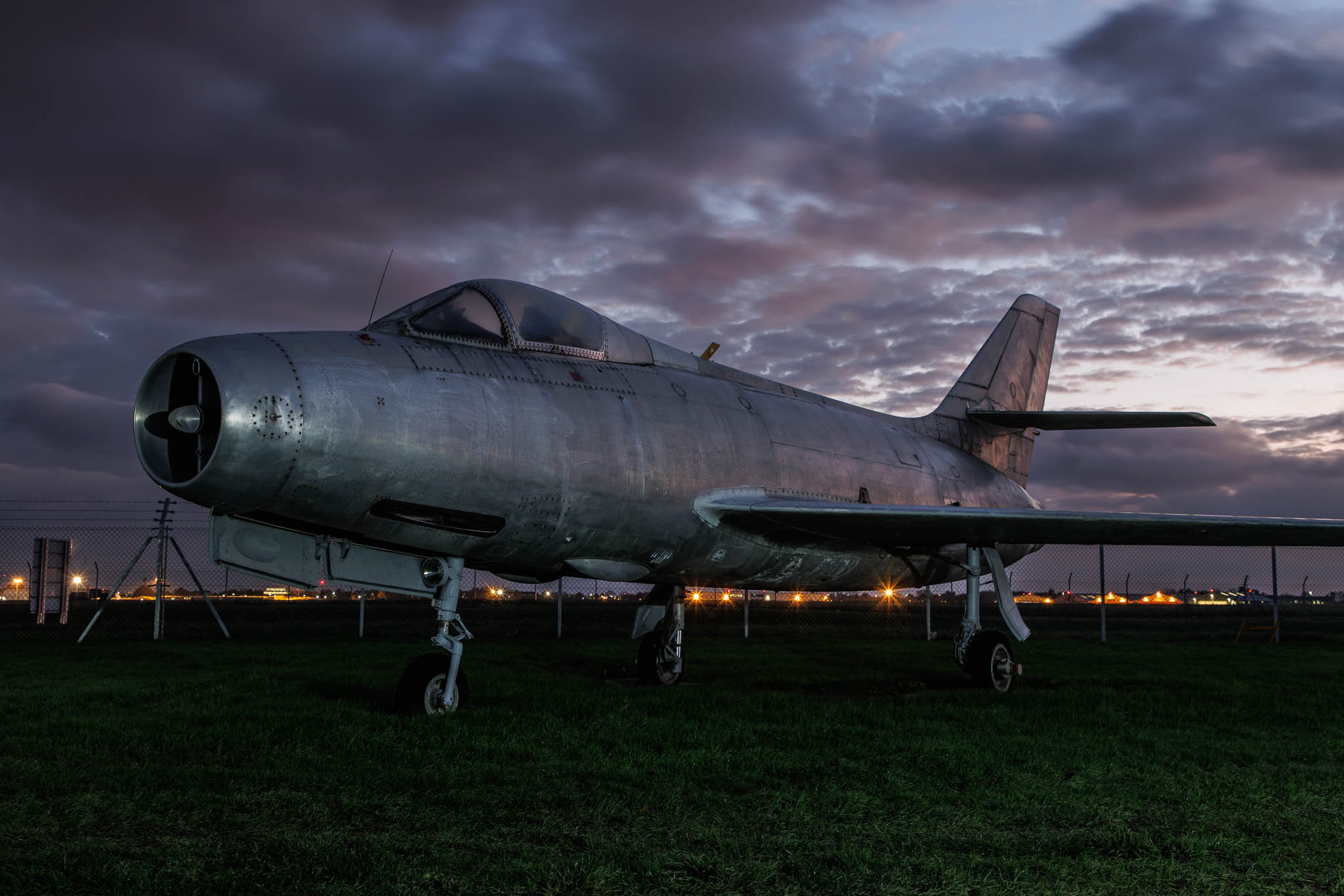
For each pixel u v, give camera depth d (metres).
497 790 5.07
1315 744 7.03
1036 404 16.80
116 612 33.84
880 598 78.44
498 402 7.77
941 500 12.99
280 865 3.74
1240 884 3.74
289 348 6.93
